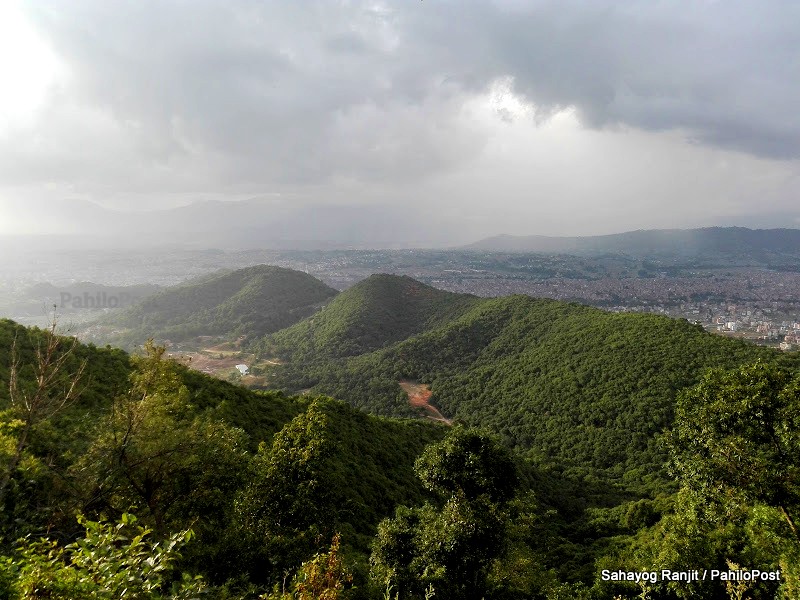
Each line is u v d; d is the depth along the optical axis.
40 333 25.88
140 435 10.89
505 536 13.16
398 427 42.97
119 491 10.74
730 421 12.09
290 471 13.16
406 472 33.22
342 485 23.50
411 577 12.66
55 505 9.13
